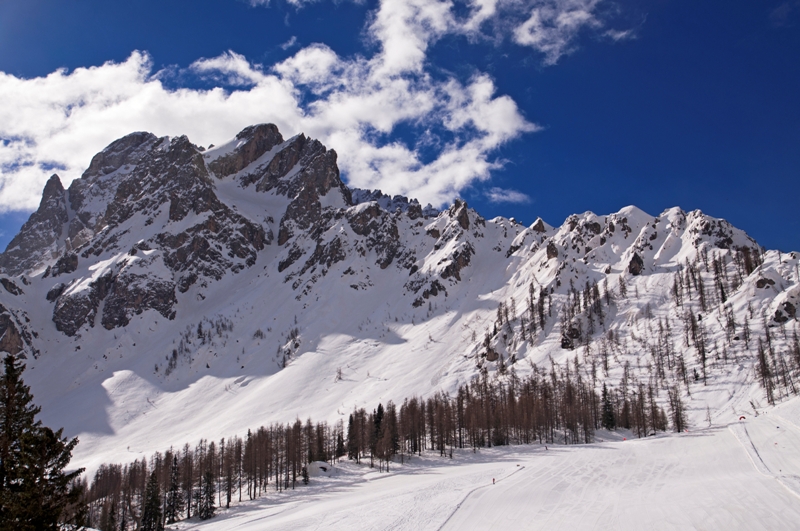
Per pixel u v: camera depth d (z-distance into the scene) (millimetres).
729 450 115438
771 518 72375
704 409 181750
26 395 55688
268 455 170875
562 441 177000
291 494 149875
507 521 83500
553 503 90625
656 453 123062
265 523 108562
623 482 100812
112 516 158500
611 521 78875
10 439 54000
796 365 184625
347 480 155250
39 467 53156
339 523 92438
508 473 117938
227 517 137250
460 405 192625
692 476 100562
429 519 87562
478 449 173250
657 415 175125
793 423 127625
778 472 93812
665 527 74000
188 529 128625
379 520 90000
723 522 73000
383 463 167625
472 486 108250
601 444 150000
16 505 51062
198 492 155750
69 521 55156
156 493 140750
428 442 193125
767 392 171625
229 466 156250
